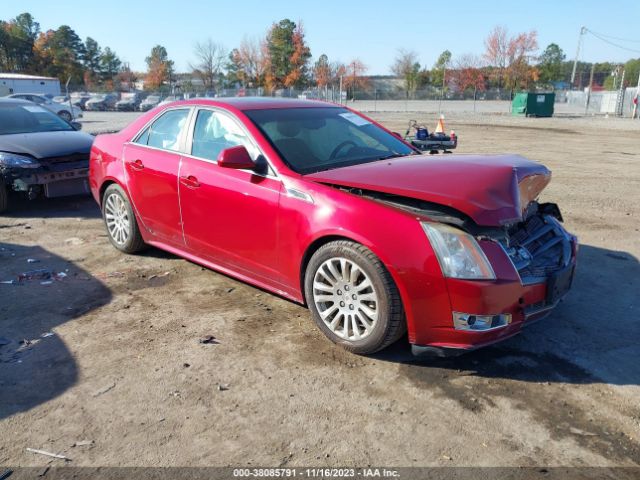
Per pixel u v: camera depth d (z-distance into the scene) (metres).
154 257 5.74
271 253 4.10
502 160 3.96
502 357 3.68
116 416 3.05
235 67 79.88
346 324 3.67
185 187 4.72
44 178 7.49
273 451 2.77
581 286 4.98
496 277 3.22
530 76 75.88
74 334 4.00
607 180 10.64
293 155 4.16
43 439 2.86
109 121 30.66
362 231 3.43
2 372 3.49
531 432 2.90
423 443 2.82
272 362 3.61
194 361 3.62
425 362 3.61
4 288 4.87
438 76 85.31
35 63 95.81
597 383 3.37
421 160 4.07
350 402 3.17
